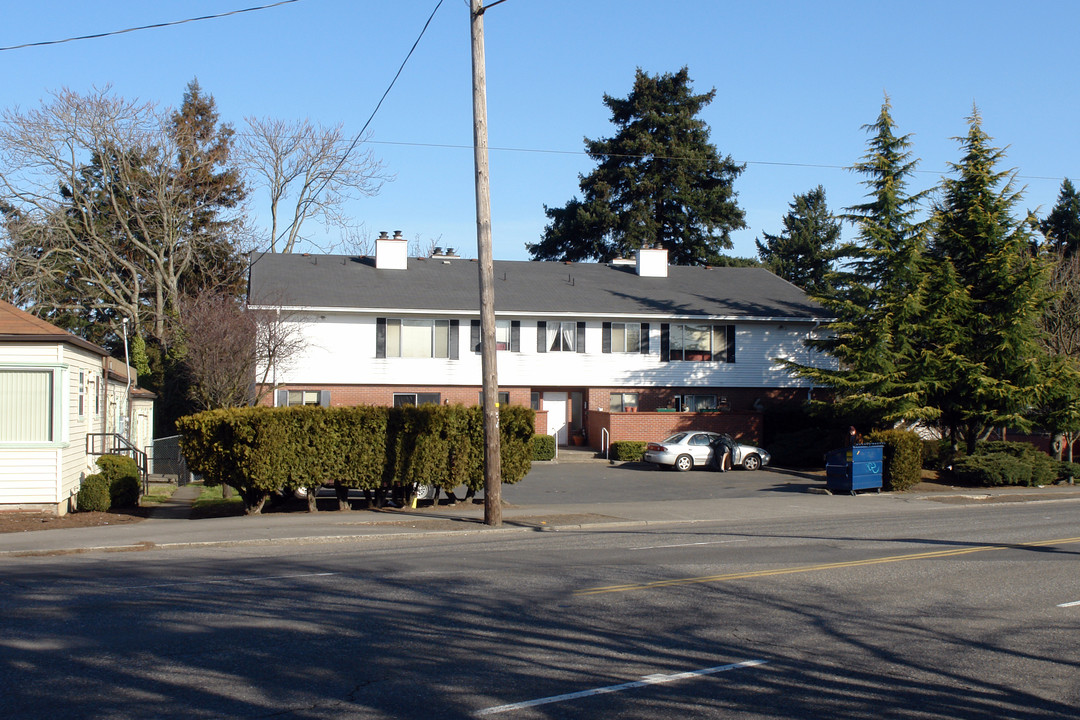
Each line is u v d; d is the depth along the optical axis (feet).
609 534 54.39
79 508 66.44
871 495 81.10
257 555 45.24
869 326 98.99
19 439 62.80
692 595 33.17
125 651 24.61
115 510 67.67
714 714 19.97
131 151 138.31
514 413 70.28
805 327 129.08
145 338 148.36
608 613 29.91
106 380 82.99
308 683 21.76
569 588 34.37
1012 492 83.97
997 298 95.91
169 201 141.79
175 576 37.76
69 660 23.68
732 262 190.39
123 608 30.42
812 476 98.27
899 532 54.13
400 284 121.49
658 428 116.78
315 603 31.30
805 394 128.47
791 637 27.12
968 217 97.25
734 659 24.54
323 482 63.82
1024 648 26.27
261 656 24.17
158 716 19.30
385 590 33.83
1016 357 93.61
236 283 154.81
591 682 22.16
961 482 90.74
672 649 25.46
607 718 19.52
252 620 28.53
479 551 46.03
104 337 151.43
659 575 37.52
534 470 104.27
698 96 192.85
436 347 116.47
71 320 149.28
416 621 28.48
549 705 20.31
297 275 120.47
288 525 56.90
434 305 115.44
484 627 27.73
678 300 128.88
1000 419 92.43
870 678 23.03
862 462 81.92
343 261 129.29
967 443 100.01
